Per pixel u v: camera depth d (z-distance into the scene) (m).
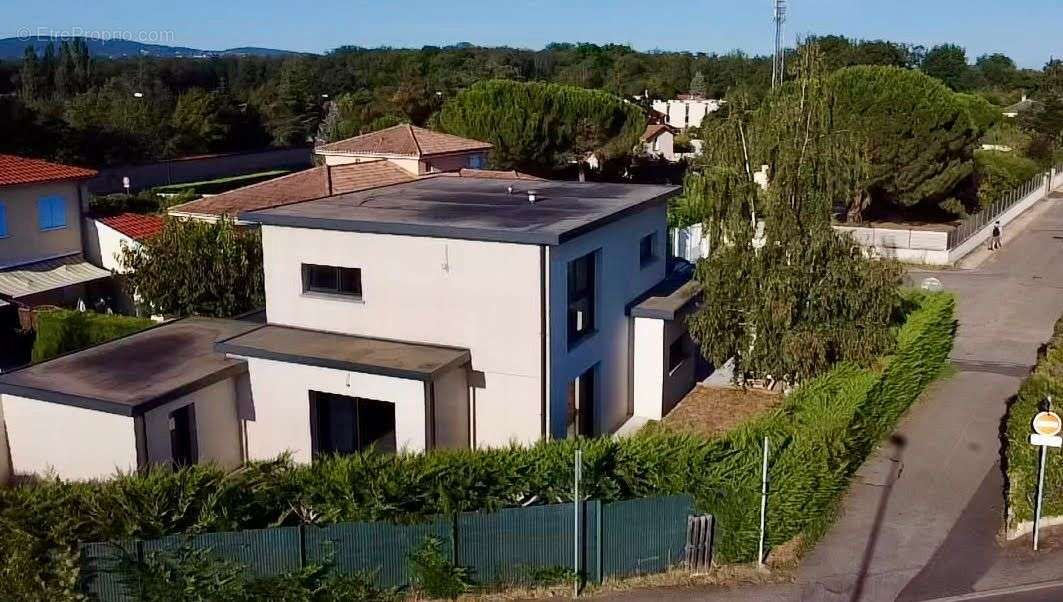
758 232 24.19
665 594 14.27
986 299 36.12
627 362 23.28
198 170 78.75
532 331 18.77
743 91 22.20
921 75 49.81
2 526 12.71
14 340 31.83
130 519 13.14
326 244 20.47
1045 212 61.53
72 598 12.80
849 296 20.39
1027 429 16.12
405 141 45.16
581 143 60.03
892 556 15.34
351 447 19.33
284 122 95.12
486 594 14.23
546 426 19.17
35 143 68.12
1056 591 14.15
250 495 13.66
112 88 100.19
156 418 17.83
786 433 15.81
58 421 18.09
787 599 14.07
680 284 25.39
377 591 13.90
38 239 34.72
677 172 70.62
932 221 55.53
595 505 14.37
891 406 20.66
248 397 19.80
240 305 27.92
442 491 13.88
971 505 17.17
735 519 14.77
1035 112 89.44
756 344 21.25
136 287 28.45
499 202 22.81
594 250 20.81
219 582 13.22
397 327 20.08
